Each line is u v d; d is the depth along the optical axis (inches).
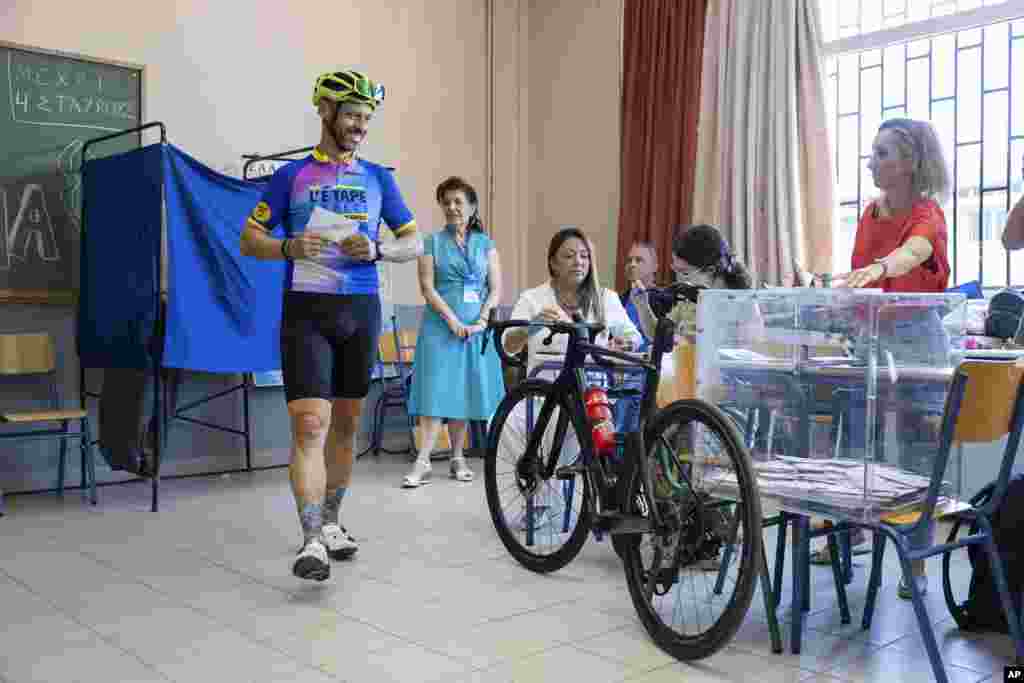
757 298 91.6
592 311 136.4
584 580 111.5
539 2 263.7
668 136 222.5
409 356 232.4
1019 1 173.3
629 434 95.1
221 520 149.4
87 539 135.3
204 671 81.3
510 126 263.0
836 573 96.3
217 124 204.2
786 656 86.0
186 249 161.6
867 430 79.6
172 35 197.8
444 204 187.3
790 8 199.6
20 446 177.3
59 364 182.9
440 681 79.0
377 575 113.9
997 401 80.6
